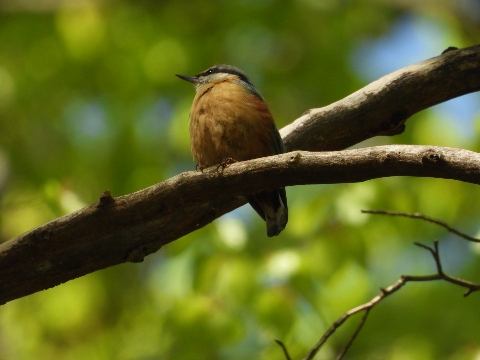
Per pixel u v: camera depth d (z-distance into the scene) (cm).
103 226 592
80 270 690
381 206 957
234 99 724
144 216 588
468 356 959
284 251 920
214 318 895
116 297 1323
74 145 1361
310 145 788
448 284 1169
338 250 927
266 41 1369
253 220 1230
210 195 579
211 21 1363
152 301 1284
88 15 1340
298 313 895
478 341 1048
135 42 1352
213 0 1375
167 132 1361
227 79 764
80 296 1291
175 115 1256
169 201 582
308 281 882
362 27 1387
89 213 587
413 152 514
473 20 1380
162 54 1338
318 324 945
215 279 916
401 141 1250
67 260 682
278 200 720
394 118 784
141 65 1335
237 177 561
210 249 936
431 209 1178
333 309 1038
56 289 1286
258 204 745
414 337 1120
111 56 1338
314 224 953
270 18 1348
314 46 1351
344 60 1339
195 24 1366
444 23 1384
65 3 1352
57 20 1348
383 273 1214
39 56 1356
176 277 1145
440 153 506
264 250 987
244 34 1361
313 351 620
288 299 878
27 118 1370
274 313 867
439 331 1116
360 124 787
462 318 1123
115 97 1347
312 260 927
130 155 1314
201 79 991
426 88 771
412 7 1400
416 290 1188
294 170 544
